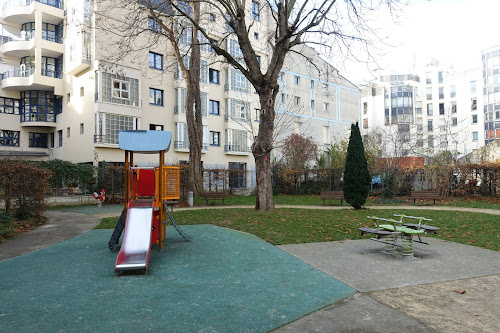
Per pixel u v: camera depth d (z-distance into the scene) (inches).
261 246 311.1
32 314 157.8
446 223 451.8
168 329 141.5
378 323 147.3
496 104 2433.6
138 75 1095.6
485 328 142.6
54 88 1194.6
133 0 609.3
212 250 295.6
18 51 1252.5
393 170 940.0
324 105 1771.7
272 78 536.7
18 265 248.7
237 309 162.9
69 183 852.6
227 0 490.9
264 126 550.9
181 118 1187.3
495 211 610.2
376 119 2566.4
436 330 140.6
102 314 157.4
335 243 327.3
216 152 1323.8
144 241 253.0
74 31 1088.2
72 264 251.3
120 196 891.4
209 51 1273.4
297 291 188.7
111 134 1037.8
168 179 315.3
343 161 1137.4
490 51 2470.5
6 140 1262.3
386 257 269.9
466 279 211.0
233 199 930.7
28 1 1197.7
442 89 2856.8
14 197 469.7
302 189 1168.8
